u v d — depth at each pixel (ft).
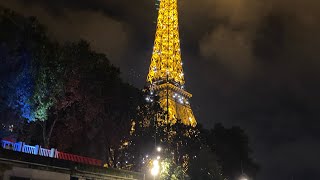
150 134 221.25
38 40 143.84
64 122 187.11
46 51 149.18
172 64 536.42
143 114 221.46
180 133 260.01
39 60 145.59
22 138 169.17
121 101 205.26
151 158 215.10
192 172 251.19
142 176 147.84
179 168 218.59
